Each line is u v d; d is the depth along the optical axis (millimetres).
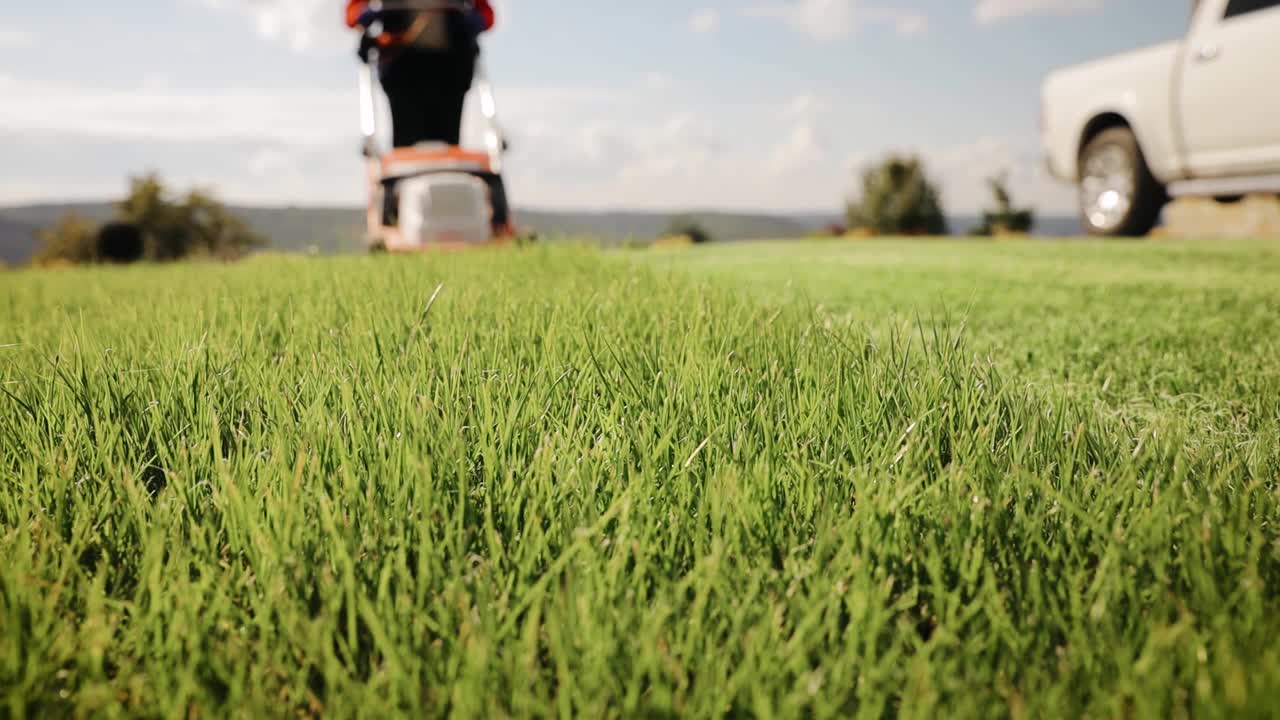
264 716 875
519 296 3309
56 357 1930
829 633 1023
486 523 1222
